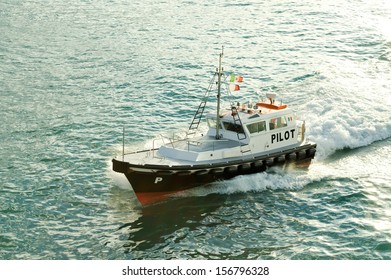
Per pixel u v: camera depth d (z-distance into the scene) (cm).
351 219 3064
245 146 3438
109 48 6519
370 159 3769
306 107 4447
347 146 3919
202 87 5291
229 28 7388
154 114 4647
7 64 5909
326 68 5609
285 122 3609
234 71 5734
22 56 6194
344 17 7831
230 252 2795
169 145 3428
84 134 4225
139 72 5709
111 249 2814
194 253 2786
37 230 2975
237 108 3594
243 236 2928
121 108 4766
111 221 3064
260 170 3456
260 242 2875
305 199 3284
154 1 8994
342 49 6372
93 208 3194
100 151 3938
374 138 4034
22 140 4100
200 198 3284
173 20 7800
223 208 3189
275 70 5728
